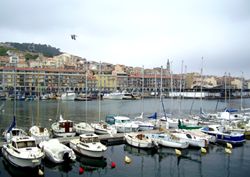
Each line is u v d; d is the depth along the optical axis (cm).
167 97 18812
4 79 17000
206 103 15562
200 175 3322
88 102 14575
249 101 17825
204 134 4759
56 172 3353
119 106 12638
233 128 5306
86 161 3719
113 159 3881
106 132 5044
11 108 10625
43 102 13900
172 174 3350
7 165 3478
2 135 4909
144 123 5806
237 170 3500
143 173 3369
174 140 4384
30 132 4556
